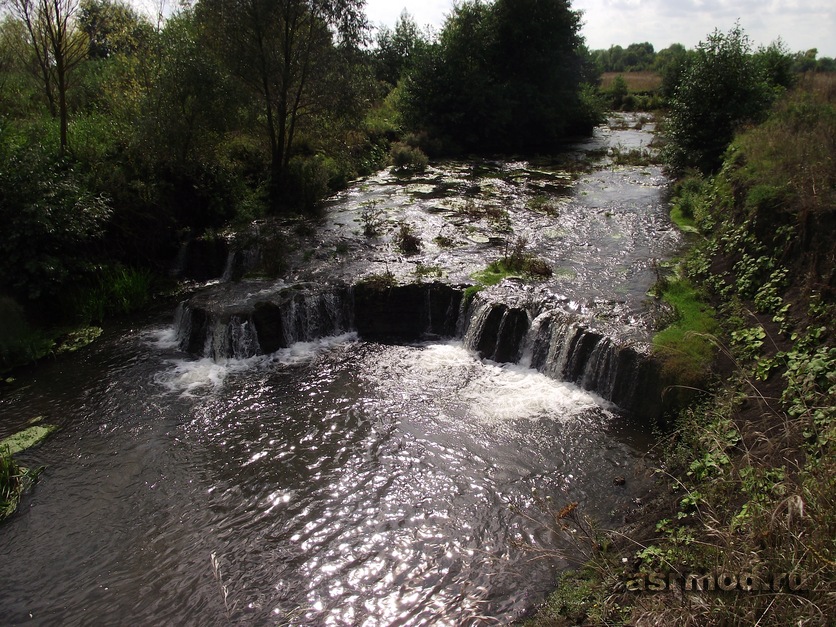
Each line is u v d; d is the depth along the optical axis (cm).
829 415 860
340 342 1633
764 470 772
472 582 862
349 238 2108
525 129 4288
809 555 568
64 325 1670
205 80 2103
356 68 2522
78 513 1020
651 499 977
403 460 1134
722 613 579
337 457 1149
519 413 1269
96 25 2244
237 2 2236
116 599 853
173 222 2103
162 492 1067
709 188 2183
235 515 1011
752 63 2475
